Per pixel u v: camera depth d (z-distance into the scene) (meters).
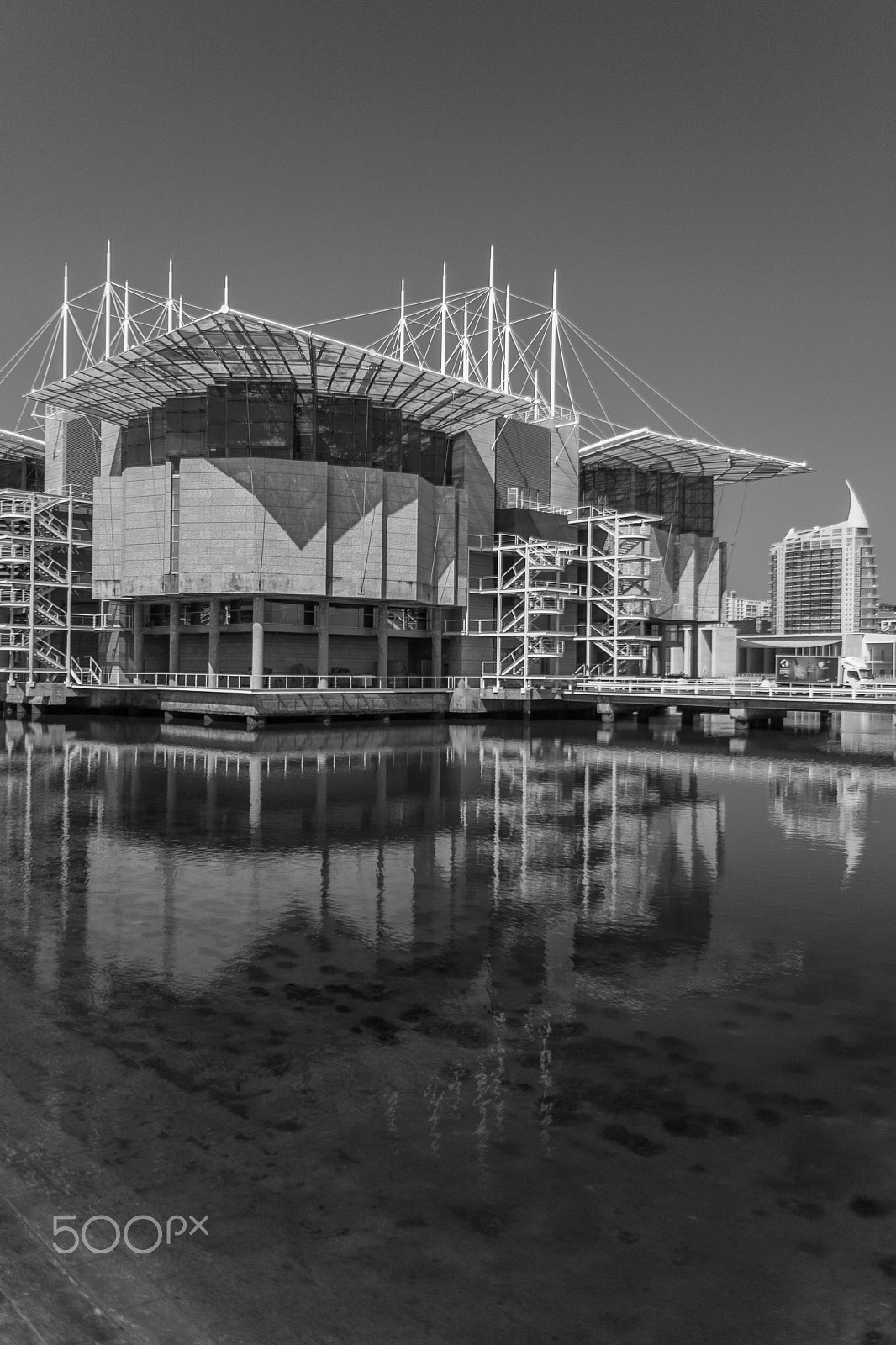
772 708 64.75
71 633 78.62
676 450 81.94
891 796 32.50
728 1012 12.40
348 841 23.23
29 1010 12.14
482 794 31.56
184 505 62.72
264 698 58.59
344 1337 6.34
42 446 85.75
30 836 23.58
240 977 13.47
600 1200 8.00
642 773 38.22
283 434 64.44
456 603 71.38
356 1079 10.27
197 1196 7.98
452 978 13.58
